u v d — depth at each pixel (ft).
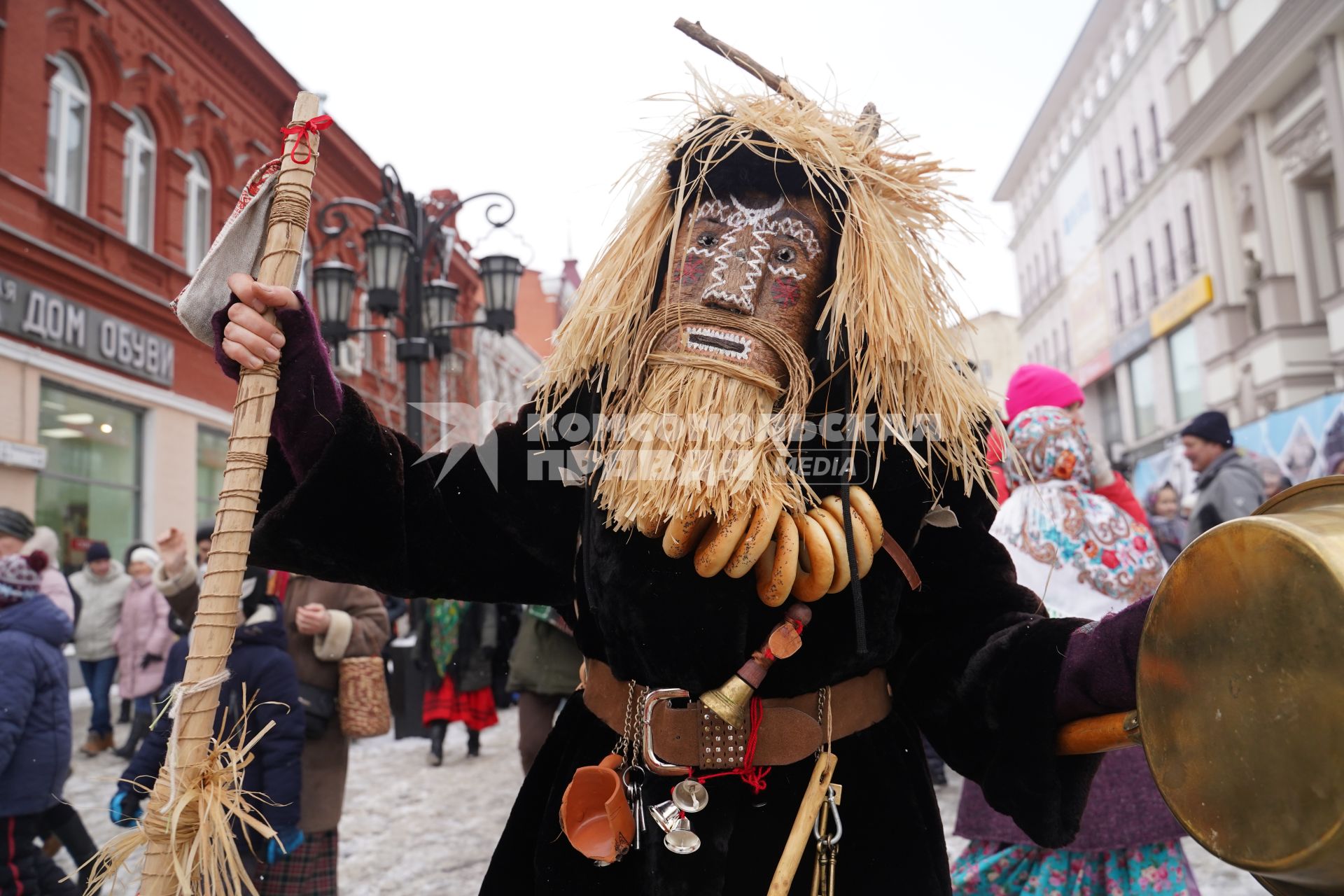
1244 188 70.69
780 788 4.41
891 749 4.70
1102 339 102.37
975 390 5.02
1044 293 122.62
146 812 4.16
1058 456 8.57
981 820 7.92
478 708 20.86
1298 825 3.02
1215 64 70.03
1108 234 99.60
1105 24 97.04
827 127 4.93
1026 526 8.46
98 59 38.09
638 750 4.51
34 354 34.47
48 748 10.36
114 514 38.93
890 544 4.53
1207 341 78.43
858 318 4.64
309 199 4.75
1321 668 2.97
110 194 38.60
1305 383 64.08
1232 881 11.32
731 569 4.18
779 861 4.25
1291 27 59.26
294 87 49.47
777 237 4.64
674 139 5.03
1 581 10.49
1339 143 57.62
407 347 25.00
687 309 4.54
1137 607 4.12
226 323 4.58
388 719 10.52
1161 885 7.41
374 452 4.83
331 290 23.86
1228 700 3.29
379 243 23.93
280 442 4.79
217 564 4.34
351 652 10.50
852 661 4.49
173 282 42.22
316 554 4.85
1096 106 101.55
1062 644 4.37
